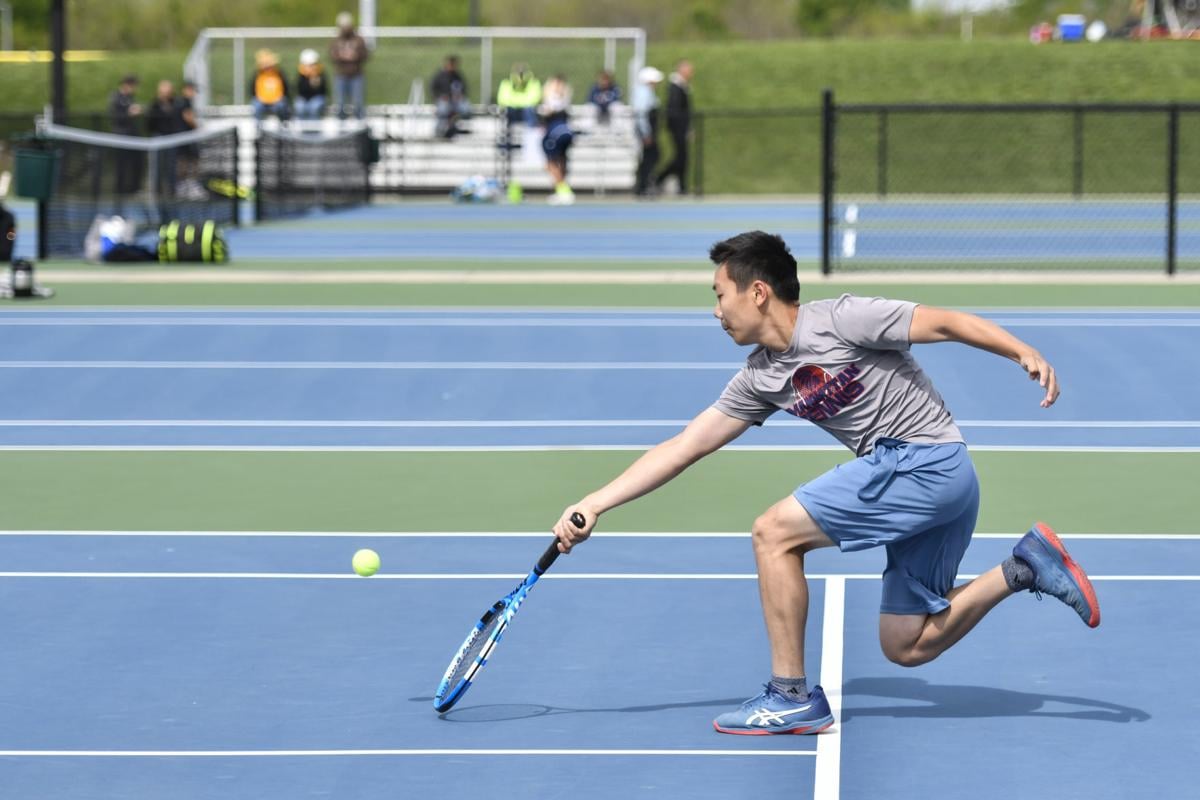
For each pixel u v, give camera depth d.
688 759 16.56
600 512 17.19
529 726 17.55
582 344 45.12
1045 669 19.34
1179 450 32.53
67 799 15.68
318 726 17.59
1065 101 125.19
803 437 34.06
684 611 21.70
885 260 67.69
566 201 102.19
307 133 105.56
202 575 23.66
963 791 15.69
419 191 110.44
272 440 33.91
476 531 26.31
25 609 21.92
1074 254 70.69
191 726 17.61
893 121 123.19
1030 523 26.72
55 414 36.56
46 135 65.81
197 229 64.69
